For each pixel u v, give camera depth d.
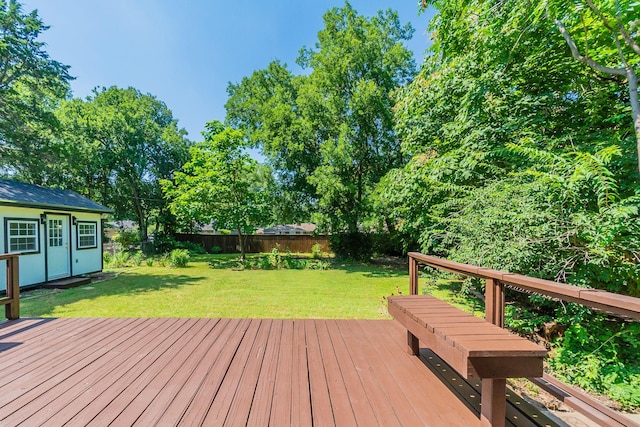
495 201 4.17
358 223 12.52
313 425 1.53
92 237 9.20
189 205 11.32
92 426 1.50
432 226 5.87
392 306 2.60
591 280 3.66
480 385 1.97
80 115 15.41
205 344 2.70
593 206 3.53
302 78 13.70
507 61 4.57
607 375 3.16
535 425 1.59
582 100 4.56
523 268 3.79
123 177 16.83
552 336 4.02
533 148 3.80
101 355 2.44
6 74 9.43
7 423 1.52
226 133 11.62
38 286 7.18
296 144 11.64
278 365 2.26
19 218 6.84
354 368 2.21
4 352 2.50
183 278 8.98
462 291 4.91
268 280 8.70
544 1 3.47
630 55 3.79
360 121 11.33
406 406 1.71
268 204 12.65
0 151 9.63
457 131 5.51
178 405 1.70
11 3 8.86
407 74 12.50
